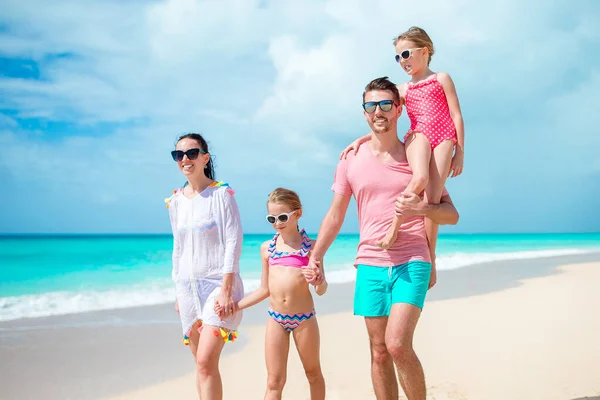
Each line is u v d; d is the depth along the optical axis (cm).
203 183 469
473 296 1202
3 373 636
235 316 444
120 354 730
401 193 390
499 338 773
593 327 834
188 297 456
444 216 396
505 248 3850
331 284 1476
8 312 1062
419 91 438
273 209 447
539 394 529
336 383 594
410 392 380
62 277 1706
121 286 1490
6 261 2392
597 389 539
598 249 3819
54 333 857
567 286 1384
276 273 441
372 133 416
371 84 413
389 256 400
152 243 4775
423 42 447
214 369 428
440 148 418
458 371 615
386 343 380
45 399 554
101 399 557
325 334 839
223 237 454
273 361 440
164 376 636
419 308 387
